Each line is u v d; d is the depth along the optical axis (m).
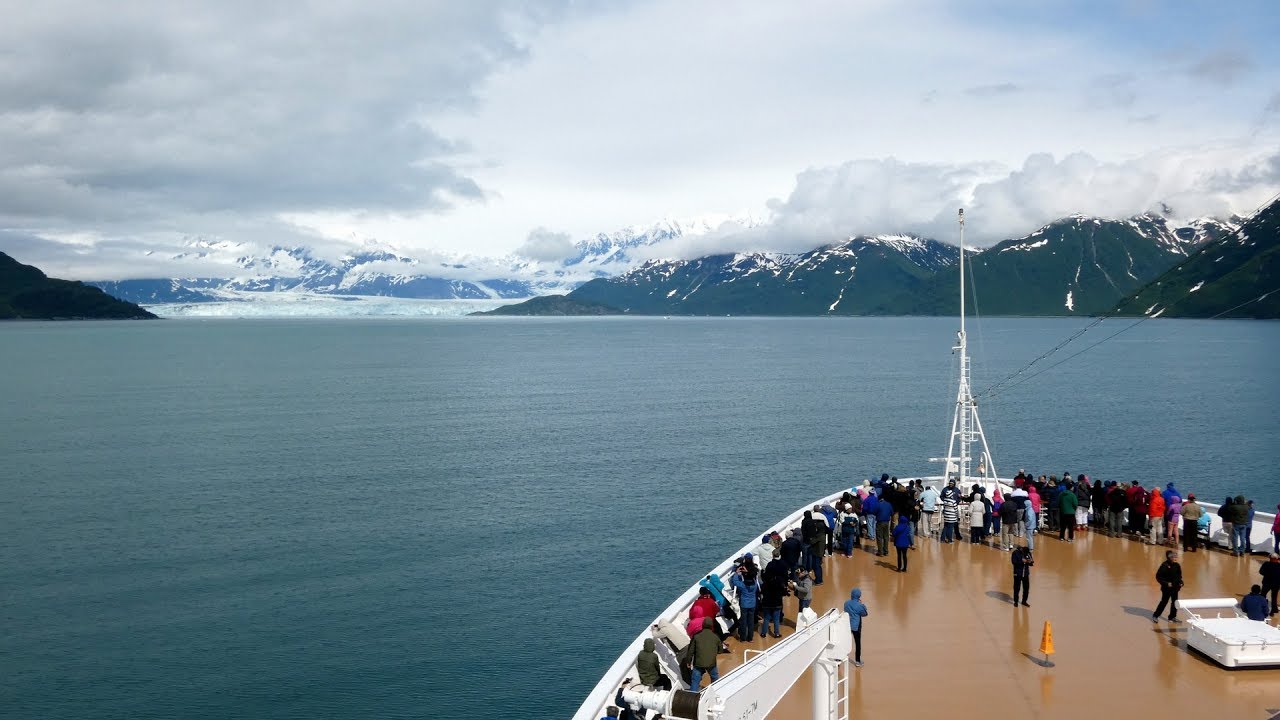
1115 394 133.00
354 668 36.47
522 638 39.03
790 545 23.81
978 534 31.31
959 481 36.09
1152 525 30.53
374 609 42.56
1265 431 95.31
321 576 47.41
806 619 16.22
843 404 123.44
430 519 58.72
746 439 92.00
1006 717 17.75
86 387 154.12
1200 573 27.22
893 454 82.75
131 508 62.66
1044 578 27.05
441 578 46.78
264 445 90.06
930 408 118.19
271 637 39.53
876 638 22.25
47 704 33.88
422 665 36.56
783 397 133.38
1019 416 109.06
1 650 38.50
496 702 33.59
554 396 137.25
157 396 139.00
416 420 108.75
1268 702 18.33
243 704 33.69
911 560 29.17
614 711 15.49
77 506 63.25
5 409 121.69
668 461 79.44
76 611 42.78
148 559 50.69
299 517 59.66
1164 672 19.94
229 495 66.56
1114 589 25.92
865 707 18.23
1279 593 24.47
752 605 21.41
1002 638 22.12
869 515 31.36
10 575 48.00
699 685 17.67
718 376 174.62
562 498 64.50
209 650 38.28
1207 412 111.25
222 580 46.97
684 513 59.81
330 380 168.88
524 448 87.12
